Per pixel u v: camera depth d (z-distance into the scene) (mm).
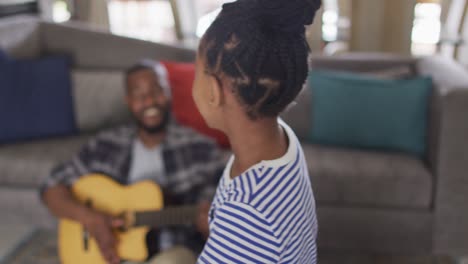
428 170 2213
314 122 2484
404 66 2689
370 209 2225
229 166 771
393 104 2355
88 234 1856
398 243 2252
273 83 657
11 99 2549
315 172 2213
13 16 3664
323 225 2264
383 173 2195
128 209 1819
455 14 3449
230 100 683
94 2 3832
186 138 1922
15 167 2373
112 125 2705
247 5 658
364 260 2322
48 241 2477
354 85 2426
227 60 655
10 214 2445
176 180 1888
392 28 3328
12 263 2303
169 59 2797
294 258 699
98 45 2795
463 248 2232
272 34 649
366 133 2381
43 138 2615
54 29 2822
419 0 3729
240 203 669
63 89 2660
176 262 1579
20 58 2738
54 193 1900
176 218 1738
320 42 3406
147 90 1899
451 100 2082
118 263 1791
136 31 4816
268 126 705
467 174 2135
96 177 1893
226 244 673
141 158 1916
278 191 678
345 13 3611
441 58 2676
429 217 2203
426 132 2334
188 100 2498
